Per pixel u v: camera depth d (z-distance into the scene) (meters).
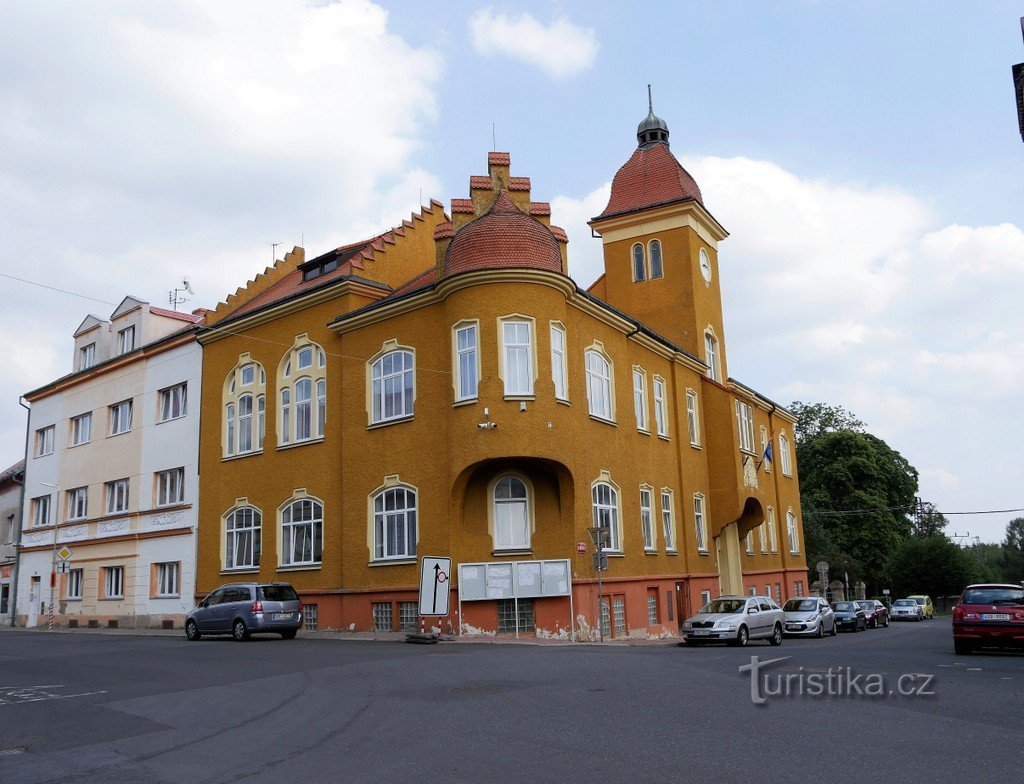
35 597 41.34
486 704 10.98
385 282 29.47
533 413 23.52
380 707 11.14
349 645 21.66
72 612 38.41
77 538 38.94
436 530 24.27
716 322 39.16
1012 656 18.77
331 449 27.75
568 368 25.11
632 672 14.16
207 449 32.62
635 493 29.23
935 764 7.62
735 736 8.81
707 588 34.16
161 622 33.31
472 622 23.45
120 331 39.50
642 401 31.31
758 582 41.00
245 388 31.62
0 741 10.28
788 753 8.05
